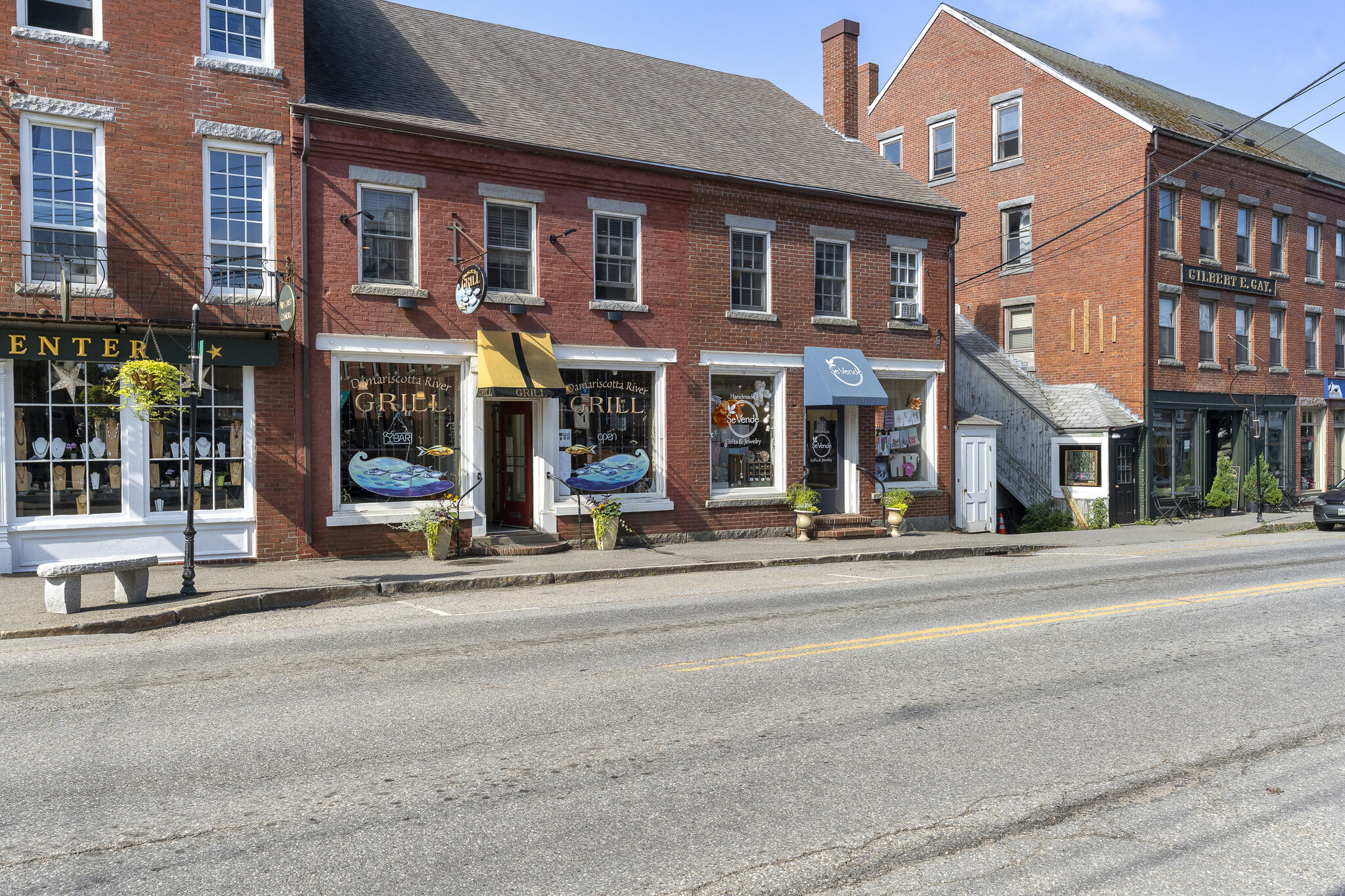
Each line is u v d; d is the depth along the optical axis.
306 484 14.74
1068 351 27.00
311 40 16.86
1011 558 17.92
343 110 14.75
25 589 11.84
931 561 17.39
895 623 10.23
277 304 14.41
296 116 14.61
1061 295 27.14
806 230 19.78
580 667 8.14
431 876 4.21
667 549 17.27
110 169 13.44
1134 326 25.42
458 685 7.51
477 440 16.27
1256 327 29.34
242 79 14.34
